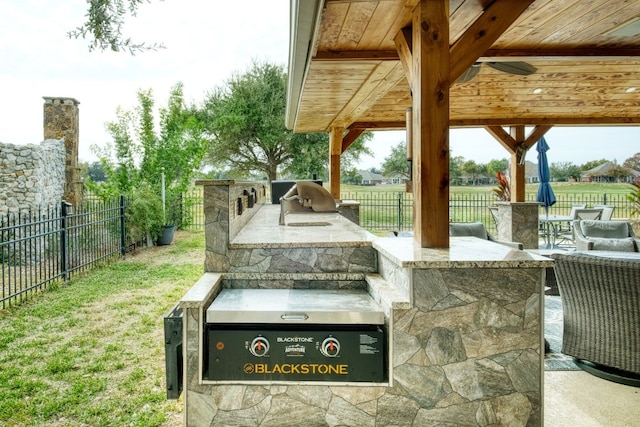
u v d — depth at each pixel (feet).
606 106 21.90
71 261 23.49
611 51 12.28
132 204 30.17
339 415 7.20
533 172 81.05
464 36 7.79
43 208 28.30
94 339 12.98
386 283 8.18
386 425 7.18
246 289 8.77
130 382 10.09
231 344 7.16
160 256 28.91
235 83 51.57
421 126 7.82
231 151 52.54
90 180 35.83
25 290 17.35
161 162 37.55
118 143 36.29
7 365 11.16
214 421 7.25
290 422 7.22
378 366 7.16
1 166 26.89
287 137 50.75
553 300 17.24
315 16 7.86
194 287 7.74
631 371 9.63
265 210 19.06
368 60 11.53
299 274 8.91
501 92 19.26
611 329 9.87
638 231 31.22
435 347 7.11
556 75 16.89
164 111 37.93
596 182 74.23
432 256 7.17
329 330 7.23
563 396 9.36
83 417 8.55
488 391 7.16
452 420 7.16
